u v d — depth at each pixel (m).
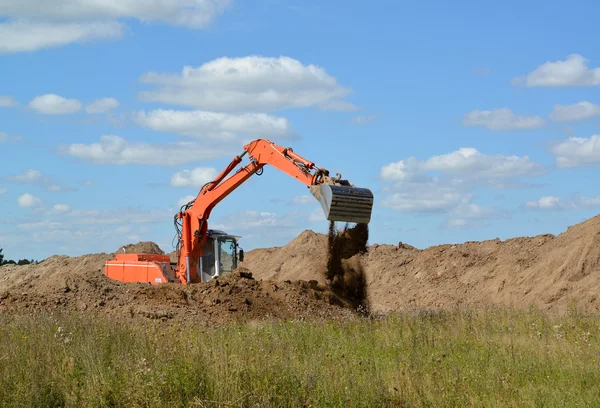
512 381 10.05
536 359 11.27
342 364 10.79
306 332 13.99
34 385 8.85
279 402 8.69
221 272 23.19
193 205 23.28
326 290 20.53
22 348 10.70
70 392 9.09
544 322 15.10
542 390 9.58
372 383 9.34
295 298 19.31
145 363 9.28
